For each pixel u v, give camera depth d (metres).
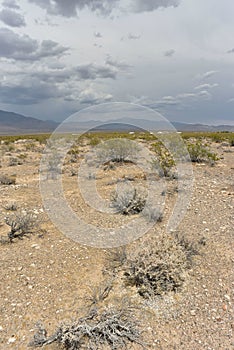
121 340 3.23
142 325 3.47
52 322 3.53
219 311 3.66
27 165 14.81
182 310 3.71
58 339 3.25
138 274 4.11
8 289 4.11
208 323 3.49
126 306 3.67
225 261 4.71
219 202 7.43
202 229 5.92
